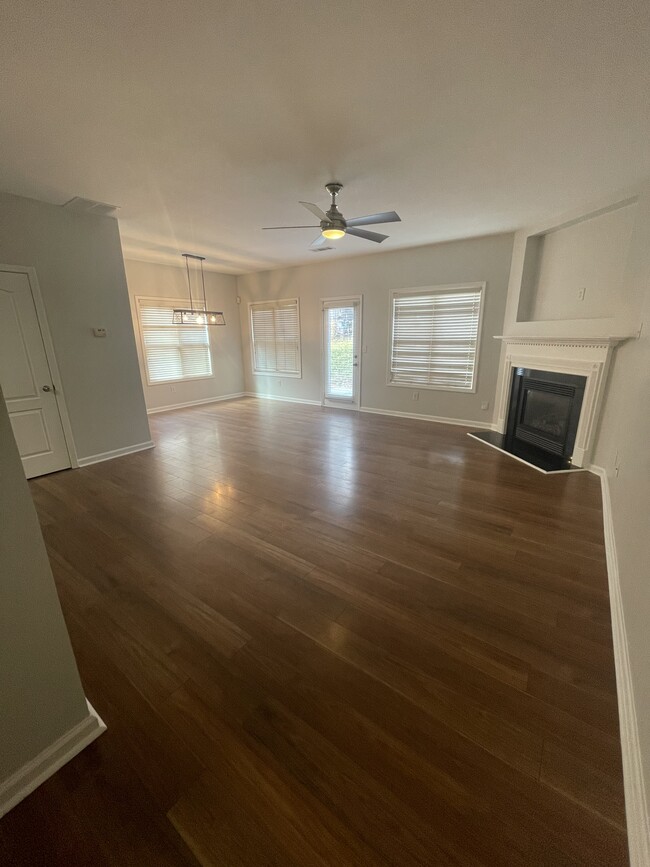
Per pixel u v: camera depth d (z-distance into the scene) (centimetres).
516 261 466
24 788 112
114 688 146
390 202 352
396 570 217
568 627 174
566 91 192
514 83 185
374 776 115
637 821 99
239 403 758
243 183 303
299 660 158
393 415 631
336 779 115
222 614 185
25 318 348
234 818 106
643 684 118
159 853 99
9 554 104
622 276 343
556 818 105
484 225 433
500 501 305
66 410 385
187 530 264
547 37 156
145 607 190
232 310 792
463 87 188
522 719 132
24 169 272
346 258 620
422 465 391
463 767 118
